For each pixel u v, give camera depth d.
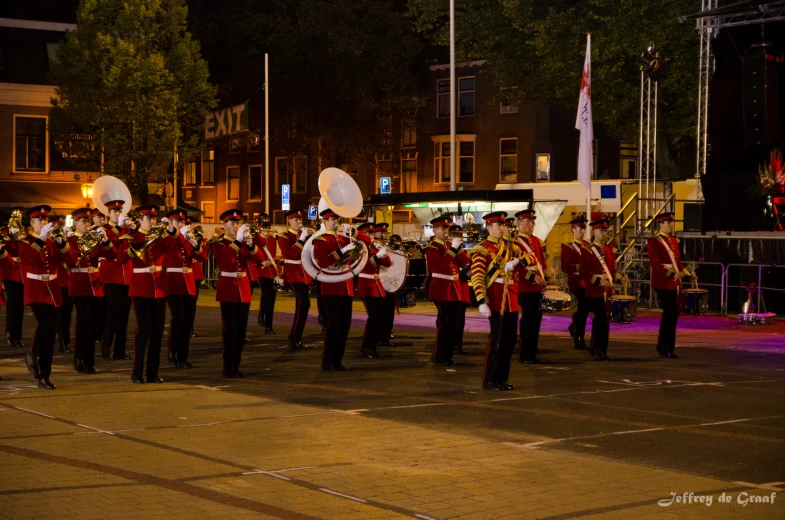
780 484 7.89
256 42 47.38
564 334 19.78
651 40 29.70
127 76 38.44
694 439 9.59
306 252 14.12
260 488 7.63
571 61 31.89
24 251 12.38
